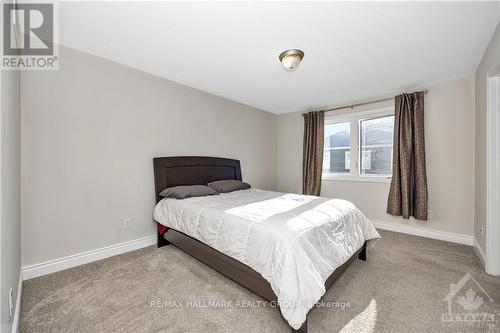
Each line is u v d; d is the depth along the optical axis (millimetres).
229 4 1423
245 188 3268
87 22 1629
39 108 1848
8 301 1142
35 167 1826
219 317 1382
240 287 1712
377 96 3277
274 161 4582
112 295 1602
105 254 2234
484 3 1396
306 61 2217
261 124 4281
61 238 1969
